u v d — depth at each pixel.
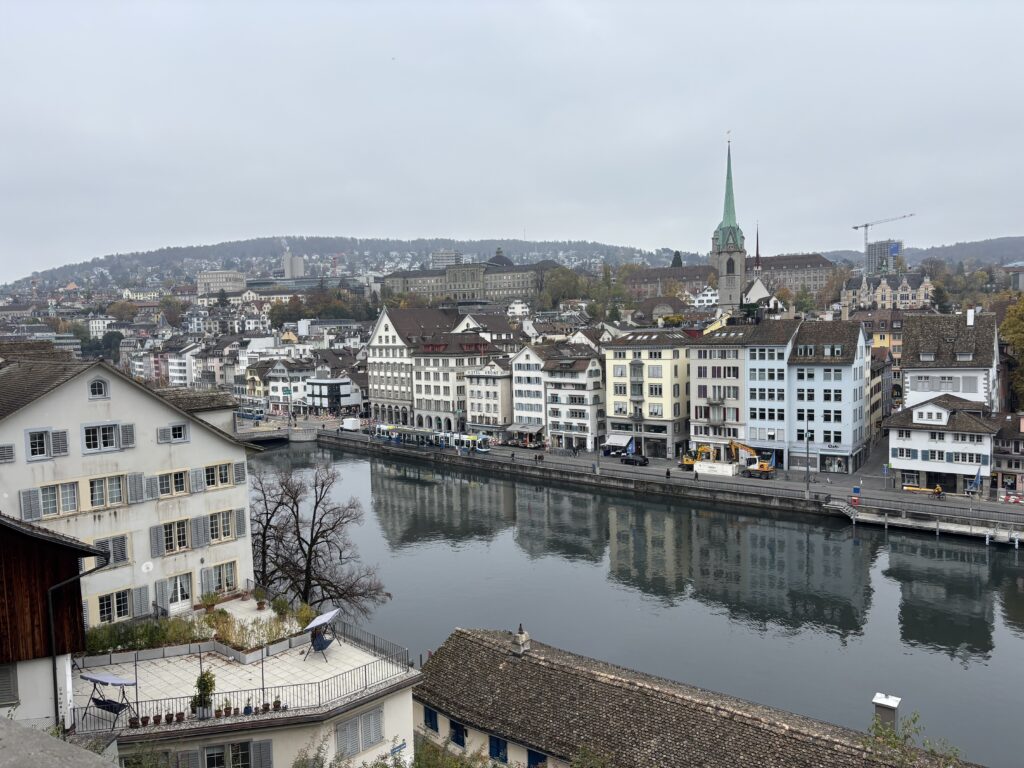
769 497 95.69
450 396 161.00
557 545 87.75
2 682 23.91
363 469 135.00
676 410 126.50
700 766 32.94
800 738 32.91
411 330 178.62
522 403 145.38
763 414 115.12
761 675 56.28
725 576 76.69
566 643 61.88
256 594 42.59
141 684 29.83
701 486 101.81
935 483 96.38
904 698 52.78
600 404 136.25
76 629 24.80
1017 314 117.06
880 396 133.38
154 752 24.58
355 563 81.88
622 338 133.50
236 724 26.62
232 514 45.56
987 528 81.31
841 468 109.69
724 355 117.94
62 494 39.00
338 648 33.50
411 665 33.59
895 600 69.38
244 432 163.25
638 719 35.75
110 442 40.56
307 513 101.38
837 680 55.38
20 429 37.41
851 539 86.00
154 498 42.06
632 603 70.25
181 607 43.12
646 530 92.50
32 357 56.81
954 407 94.69
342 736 28.72
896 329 162.12
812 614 67.12
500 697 39.12
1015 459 91.00
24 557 23.89
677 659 58.97
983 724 49.41
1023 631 62.69
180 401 48.16
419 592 73.50
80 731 25.12
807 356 111.69
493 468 125.19
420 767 29.16
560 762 35.41
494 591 73.56
